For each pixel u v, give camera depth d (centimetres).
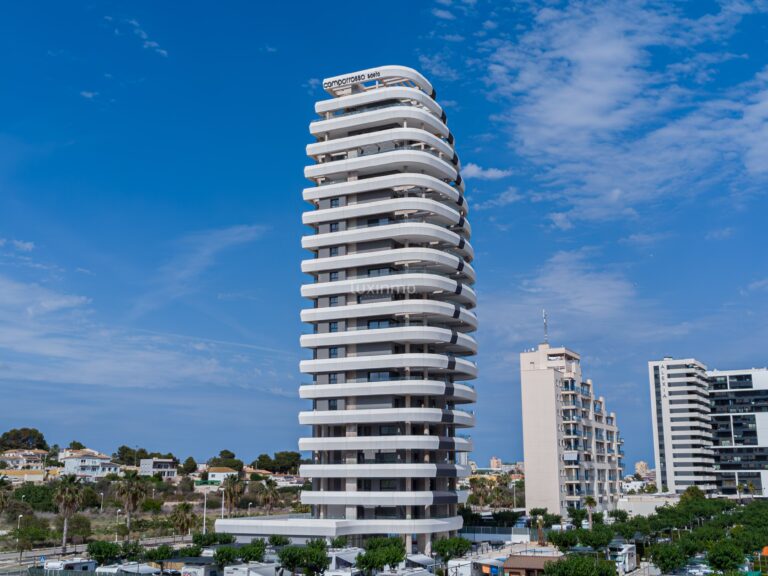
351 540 12088
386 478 12525
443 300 13900
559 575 8675
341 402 12875
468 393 13638
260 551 10506
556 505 18988
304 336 13188
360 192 13462
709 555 10106
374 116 13688
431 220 13662
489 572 10350
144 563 10712
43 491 19800
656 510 18150
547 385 19612
